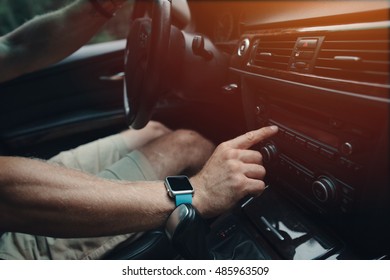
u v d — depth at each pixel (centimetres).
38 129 138
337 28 62
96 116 142
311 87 65
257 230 85
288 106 78
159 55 85
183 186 70
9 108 138
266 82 78
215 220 91
